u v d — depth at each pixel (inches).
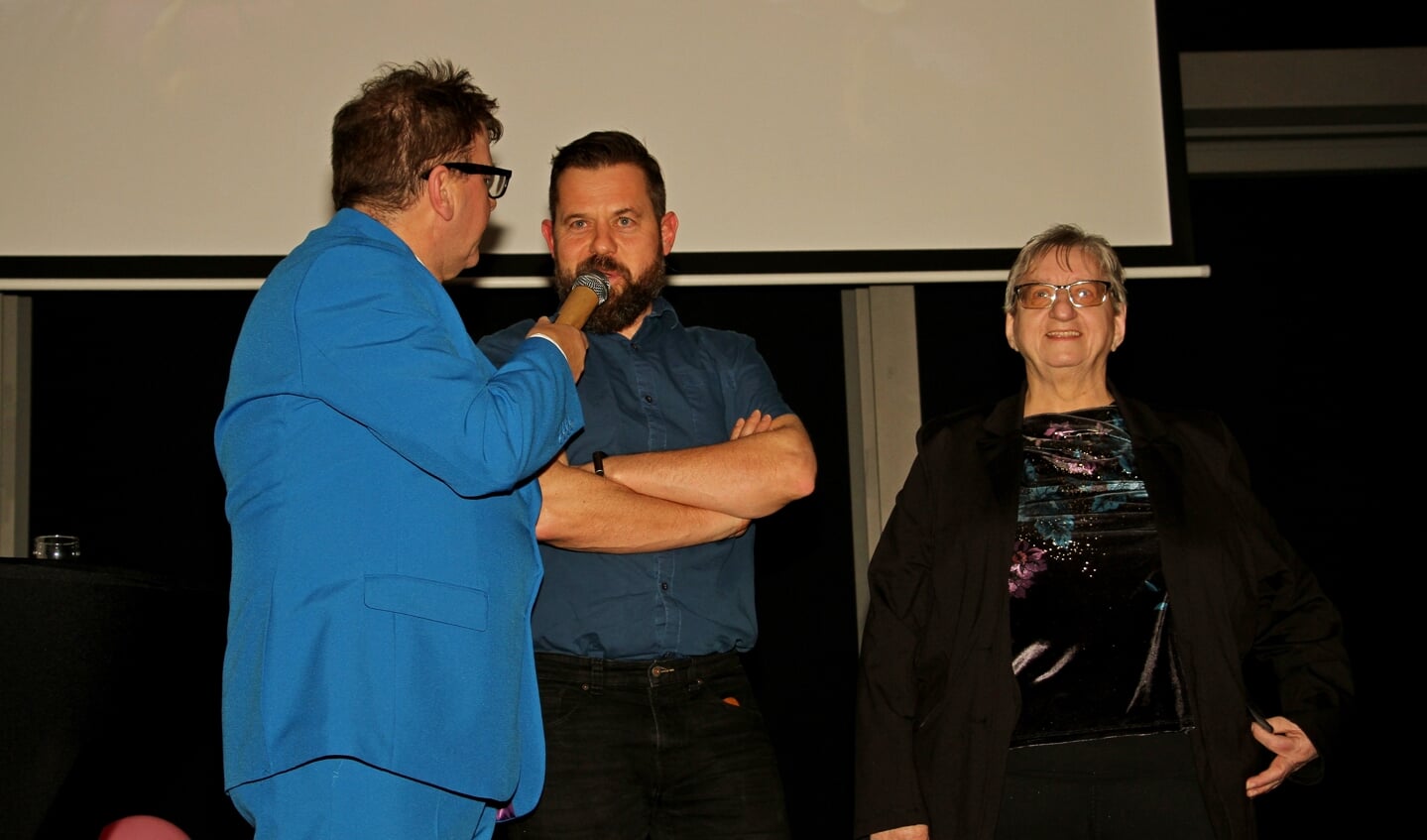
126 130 119.5
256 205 119.8
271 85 120.9
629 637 78.8
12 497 126.3
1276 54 160.1
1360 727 166.9
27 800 63.2
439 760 60.2
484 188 72.5
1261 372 172.1
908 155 126.0
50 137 119.0
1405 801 165.2
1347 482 171.3
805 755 152.6
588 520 77.0
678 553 81.2
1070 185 126.9
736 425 85.9
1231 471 86.0
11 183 118.3
